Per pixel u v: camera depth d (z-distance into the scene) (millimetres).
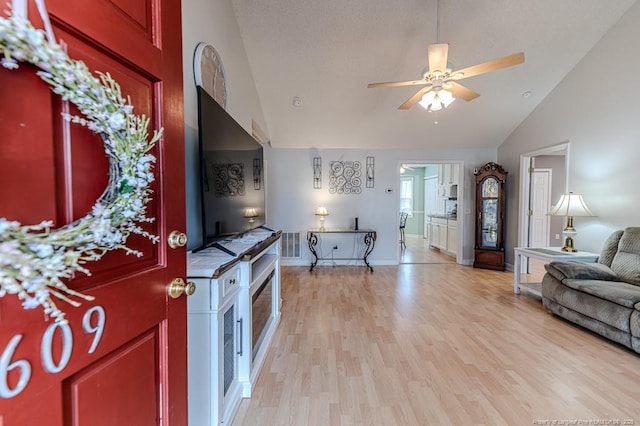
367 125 4844
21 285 500
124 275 749
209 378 1438
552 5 3004
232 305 1709
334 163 5480
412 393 1838
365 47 3387
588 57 3551
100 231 604
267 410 1693
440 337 2592
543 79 3963
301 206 5500
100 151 649
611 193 3307
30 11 515
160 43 887
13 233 484
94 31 650
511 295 3770
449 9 2973
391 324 2871
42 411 555
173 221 949
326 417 1637
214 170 1879
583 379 1973
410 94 4133
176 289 948
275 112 4500
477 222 5242
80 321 624
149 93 846
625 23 3111
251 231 2936
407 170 9562
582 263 3014
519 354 2301
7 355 499
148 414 838
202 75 1989
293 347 2418
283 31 3195
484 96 4238
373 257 5543
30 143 531
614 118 3264
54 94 565
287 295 3764
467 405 1729
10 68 497
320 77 3820
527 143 4676
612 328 2420
